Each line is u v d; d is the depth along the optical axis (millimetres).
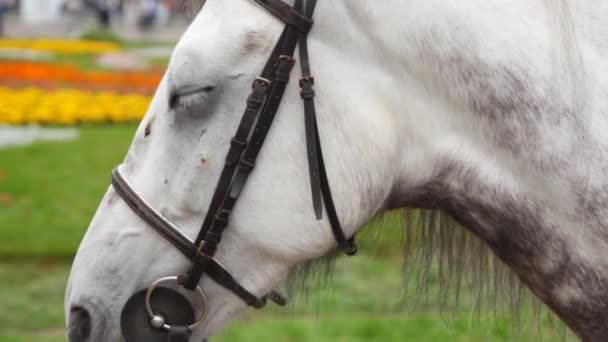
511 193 3547
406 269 4070
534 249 3588
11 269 11195
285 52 3500
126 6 61125
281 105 3525
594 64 3441
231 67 3506
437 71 3518
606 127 3406
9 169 16484
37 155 17875
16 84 24719
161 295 3672
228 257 3633
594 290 3521
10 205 14062
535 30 3461
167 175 3594
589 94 3410
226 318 3732
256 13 3527
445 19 3482
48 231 12688
